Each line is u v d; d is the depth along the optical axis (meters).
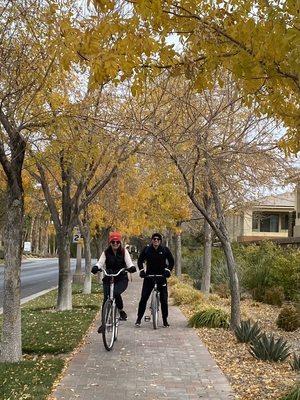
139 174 17.62
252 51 5.32
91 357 8.91
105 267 10.22
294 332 12.95
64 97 9.84
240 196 13.30
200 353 9.39
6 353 8.30
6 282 8.34
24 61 7.95
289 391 6.42
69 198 14.88
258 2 5.26
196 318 12.62
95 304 17.14
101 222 21.98
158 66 6.08
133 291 24.09
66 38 5.73
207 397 6.66
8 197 8.34
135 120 10.16
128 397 6.61
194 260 31.41
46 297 21.16
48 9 7.36
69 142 9.41
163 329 12.25
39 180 14.68
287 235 43.97
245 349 9.69
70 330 11.50
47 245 95.06
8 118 8.22
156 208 22.41
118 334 11.42
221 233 11.84
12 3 7.57
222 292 19.72
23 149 8.32
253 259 23.89
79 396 6.60
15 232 8.35
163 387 7.10
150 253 12.47
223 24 5.61
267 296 18.44
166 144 10.14
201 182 12.23
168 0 5.39
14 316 8.34
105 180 14.24
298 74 4.80
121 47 5.47
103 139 10.12
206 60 5.88
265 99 6.21
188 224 32.16
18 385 6.91
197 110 9.83
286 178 11.55
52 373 7.58
